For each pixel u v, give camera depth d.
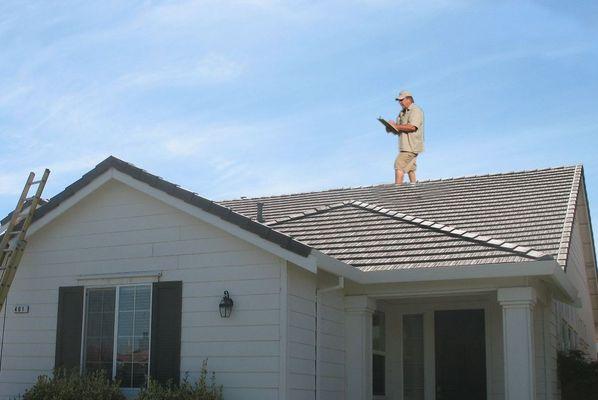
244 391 10.46
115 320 11.43
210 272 10.98
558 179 16.09
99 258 11.77
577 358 13.23
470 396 13.33
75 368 11.45
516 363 11.05
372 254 12.44
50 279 12.04
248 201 18.77
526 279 11.17
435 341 13.75
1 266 11.51
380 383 13.66
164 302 11.18
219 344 10.72
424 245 12.42
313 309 11.25
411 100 20.53
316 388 11.09
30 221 11.56
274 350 10.41
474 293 11.81
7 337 12.11
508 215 13.88
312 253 10.18
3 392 11.94
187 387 10.40
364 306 12.18
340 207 15.35
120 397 10.77
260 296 10.62
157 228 11.47
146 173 11.42
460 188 16.70
